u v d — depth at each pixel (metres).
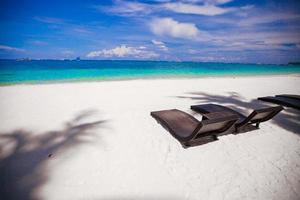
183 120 5.43
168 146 4.69
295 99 8.70
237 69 35.62
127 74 24.66
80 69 30.77
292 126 6.02
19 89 11.52
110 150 4.49
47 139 4.98
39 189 3.28
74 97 9.45
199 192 3.28
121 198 3.15
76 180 3.52
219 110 6.56
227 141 4.95
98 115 6.77
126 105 8.08
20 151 4.40
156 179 3.57
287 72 30.02
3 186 3.32
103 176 3.63
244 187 3.40
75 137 5.10
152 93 10.59
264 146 4.76
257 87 13.55
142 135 5.23
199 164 4.02
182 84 14.12
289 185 3.46
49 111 7.21
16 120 6.26
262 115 5.07
